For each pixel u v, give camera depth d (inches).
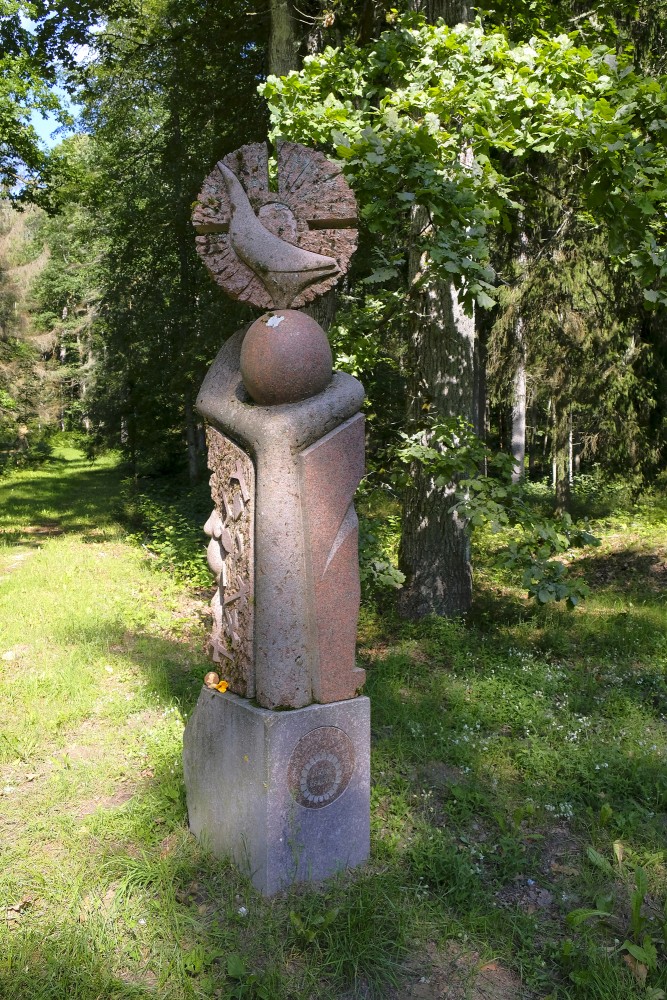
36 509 713.0
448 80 206.2
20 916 126.8
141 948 120.9
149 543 504.7
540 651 280.8
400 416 486.6
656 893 140.3
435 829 155.3
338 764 138.6
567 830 161.9
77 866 140.3
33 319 1315.2
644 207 181.3
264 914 127.7
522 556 219.6
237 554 140.0
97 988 110.6
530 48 207.0
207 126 613.0
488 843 154.5
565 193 425.4
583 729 207.0
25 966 113.8
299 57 367.9
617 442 549.3
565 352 550.9
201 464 766.5
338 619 137.1
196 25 499.5
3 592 355.9
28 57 524.4
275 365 132.7
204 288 642.8
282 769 131.8
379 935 123.7
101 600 342.0
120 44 649.6
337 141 191.5
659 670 257.1
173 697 222.4
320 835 137.5
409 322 332.5
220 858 142.6
